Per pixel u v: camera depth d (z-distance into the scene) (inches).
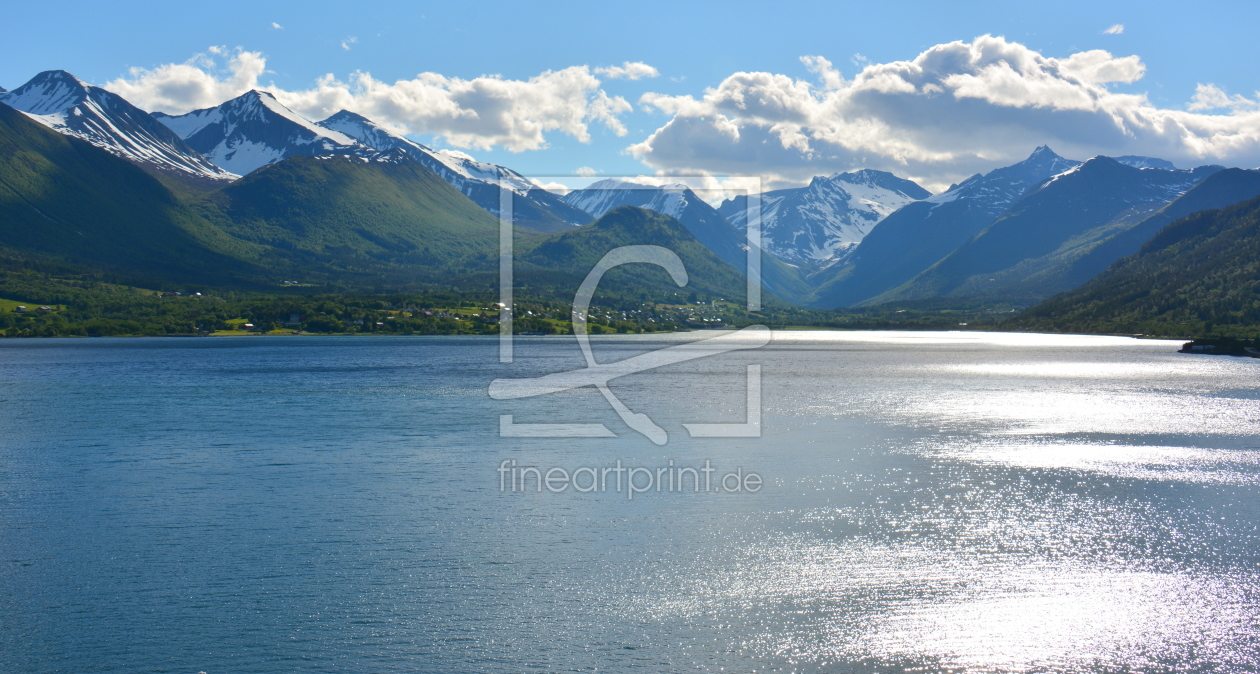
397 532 1828.2
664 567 1625.2
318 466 2495.1
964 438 3051.2
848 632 1364.4
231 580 1560.0
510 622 1392.7
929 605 1456.7
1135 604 1460.4
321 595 1492.4
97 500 2091.5
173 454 2687.0
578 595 1493.6
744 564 1633.9
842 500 2096.5
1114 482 2301.9
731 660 1278.3
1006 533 1822.1
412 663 1268.5
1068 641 1336.1
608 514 1969.7
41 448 2802.7
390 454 2694.4
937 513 1974.7
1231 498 2121.1
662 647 1315.2
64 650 1306.6
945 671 1251.8
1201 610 1435.8
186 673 1244.5
